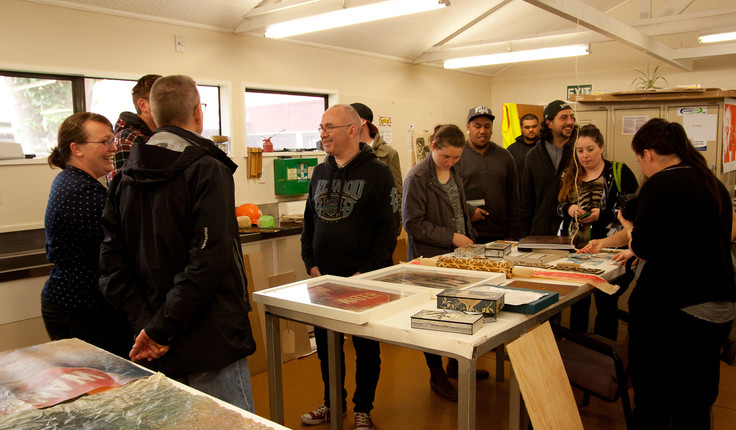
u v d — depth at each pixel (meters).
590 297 3.09
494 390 2.98
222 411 0.99
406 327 1.55
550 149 3.30
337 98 5.11
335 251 2.38
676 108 3.98
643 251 1.84
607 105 4.21
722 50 5.49
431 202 2.77
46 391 1.09
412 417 2.71
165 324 1.44
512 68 7.36
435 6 3.35
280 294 1.91
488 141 3.36
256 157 4.34
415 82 6.09
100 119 2.08
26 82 3.19
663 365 1.83
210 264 1.45
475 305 1.60
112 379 1.16
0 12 2.97
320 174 2.51
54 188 1.97
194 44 3.94
